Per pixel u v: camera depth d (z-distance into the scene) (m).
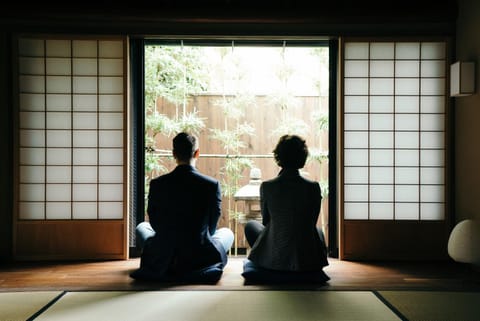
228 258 4.45
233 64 5.66
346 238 4.34
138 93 4.42
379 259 4.33
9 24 4.27
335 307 2.81
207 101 5.52
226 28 4.34
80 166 4.34
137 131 4.43
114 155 4.34
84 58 4.32
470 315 2.66
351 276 3.72
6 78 4.30
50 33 4.29
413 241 4.34
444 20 4.28
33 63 4.30
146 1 4.24
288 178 3.46
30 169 4.32
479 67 3.88
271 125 5.52
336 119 4.44
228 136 5.36
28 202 4.32
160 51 5.49
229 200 5.49
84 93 4.32
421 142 4.34
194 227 3.49
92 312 2.72
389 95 4.34
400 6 4.22
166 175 3.53
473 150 3.99
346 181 4.36
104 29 4.32
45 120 4.31
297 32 4.35
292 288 3.26
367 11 4.20
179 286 3.35
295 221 3.41
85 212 4.35
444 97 4.33
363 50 4.34
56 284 3.44
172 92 5.41
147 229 3.89
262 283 3.45
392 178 4.34
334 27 4.34
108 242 4.33
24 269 3.95
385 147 4.34
